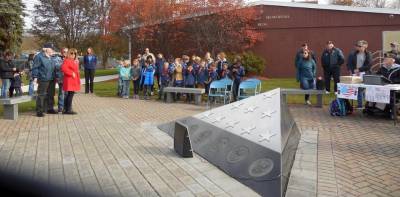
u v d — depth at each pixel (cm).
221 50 2336
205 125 710
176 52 2430
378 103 1020
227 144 607
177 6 2350
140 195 465
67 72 1089
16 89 1619
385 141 746
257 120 632
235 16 2306
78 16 4122
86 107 1268
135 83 1589
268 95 701
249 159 543
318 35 2347
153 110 1195
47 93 1114
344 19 2291
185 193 473
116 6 2608
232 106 723
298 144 713
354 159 625
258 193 479
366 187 500
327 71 1367
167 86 1496
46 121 977
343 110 1037
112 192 474
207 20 2317
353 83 1020
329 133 823
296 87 1703
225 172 552
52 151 663
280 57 2425
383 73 1038
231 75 1362
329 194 474
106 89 1945
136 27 2464
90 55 1756
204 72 1448
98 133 819
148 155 640
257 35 2397
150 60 1580
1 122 955
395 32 2195
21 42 2473
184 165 586
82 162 597
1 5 2256
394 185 508
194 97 1448
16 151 661
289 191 480
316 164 595
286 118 673
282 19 2408
